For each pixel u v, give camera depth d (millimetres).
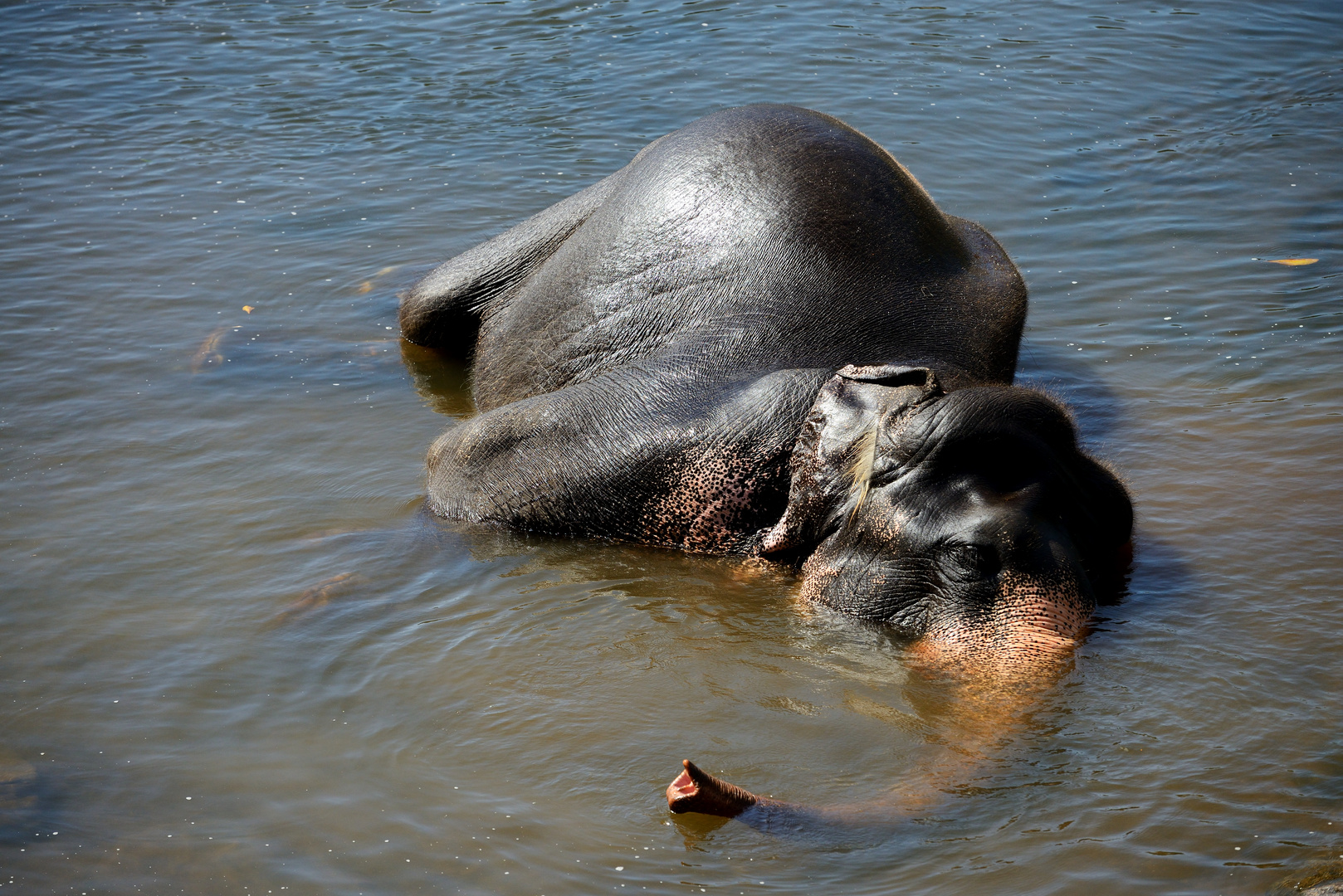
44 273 17703
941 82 24312
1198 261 17469
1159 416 13406
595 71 25359
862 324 12320
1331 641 9375
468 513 12188
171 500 12445
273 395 14773
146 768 8625
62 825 8094
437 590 10875
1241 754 8156
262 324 16516
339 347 16031
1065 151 21422
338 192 20500
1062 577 9516
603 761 8477
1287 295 16188
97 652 10016
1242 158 20891
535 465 12102
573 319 13734
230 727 9055
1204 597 10102
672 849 7625
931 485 10016
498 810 8055
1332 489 11641
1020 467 9977
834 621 10156
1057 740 8383
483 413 13219
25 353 15516
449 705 9180
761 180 13258
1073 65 25109
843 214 13008
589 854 7621
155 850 7836
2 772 8617
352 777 8453
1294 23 27141
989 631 9352
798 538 10977
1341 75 24281
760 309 12461
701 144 13836
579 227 15125
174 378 15039
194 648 10055
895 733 8641
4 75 25594
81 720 9180
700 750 8547
